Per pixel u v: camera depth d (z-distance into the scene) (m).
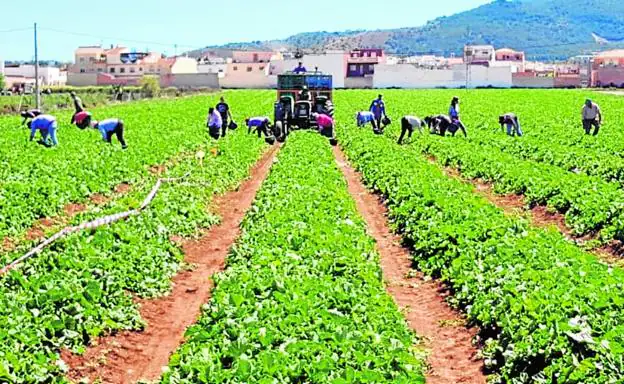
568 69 182.25
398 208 22.56
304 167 27.88
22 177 26.11
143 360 12.95
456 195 22.00
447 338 13.78
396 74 142.38
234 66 171.75
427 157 38.44
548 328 11.25
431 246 18.12
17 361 10.89
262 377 9.34
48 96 83.25
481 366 12.38
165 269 17.11
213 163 33.53
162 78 145.75
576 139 40.72
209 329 11.16
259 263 14.48
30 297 13.00
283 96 43.53
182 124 52.44
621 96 94.75
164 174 31.44
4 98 75.69
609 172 28.89
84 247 15.89
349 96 98.44
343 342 10.30
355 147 39.47
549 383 10.38
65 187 25.02
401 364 10.34
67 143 36.34
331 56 146.38
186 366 9.90
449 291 15.92
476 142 41.22
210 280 17.05
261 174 34.81
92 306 13.32
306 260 14.68
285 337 10.44
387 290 16.64
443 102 85.50
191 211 22.55
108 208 20.88
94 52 185.25
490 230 17.34
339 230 17.50
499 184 28.50
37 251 15.81
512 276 13.95
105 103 83.12
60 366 11.60
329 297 12.21
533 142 39.00
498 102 85.25
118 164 30.53
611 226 19.98
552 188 24.81
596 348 10.27
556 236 17.66
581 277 13.48
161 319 14.81
